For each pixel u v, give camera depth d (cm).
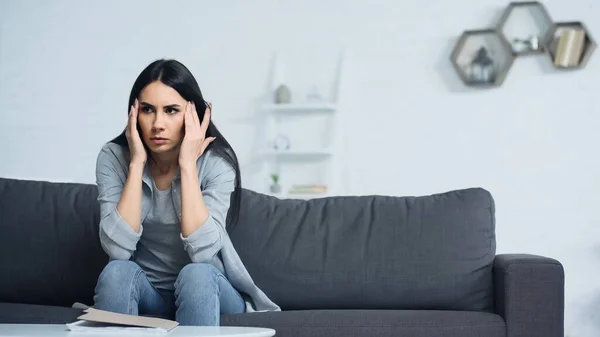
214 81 527
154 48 533
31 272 268
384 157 497
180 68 239
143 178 240
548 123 472
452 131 487
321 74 511
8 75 547
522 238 473
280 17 518
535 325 233
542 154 472
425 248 260
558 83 471
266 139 513
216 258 237
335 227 268
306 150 497
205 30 528
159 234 242
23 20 546
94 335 164
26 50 545
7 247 271
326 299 260
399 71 496
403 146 494
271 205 277
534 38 470
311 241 266
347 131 504
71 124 539
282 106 502
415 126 493
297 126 516
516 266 236
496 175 479
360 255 262
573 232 466
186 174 229
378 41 501
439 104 489
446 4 491
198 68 529
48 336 162
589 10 469
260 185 519
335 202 277
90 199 279
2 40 548
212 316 204
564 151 470
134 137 234
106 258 268
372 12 503
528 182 474
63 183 287
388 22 500
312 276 260
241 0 523
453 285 255
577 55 463
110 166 243
